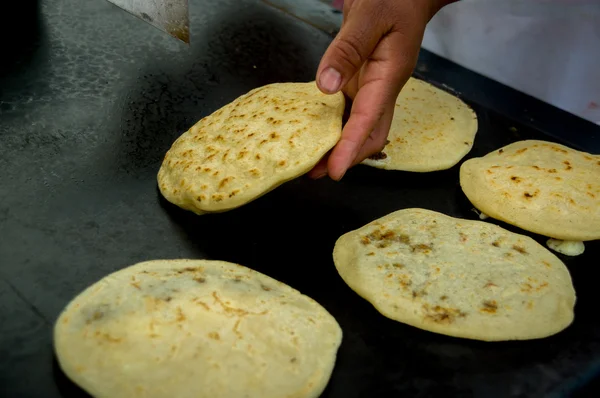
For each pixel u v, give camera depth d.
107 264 0.42
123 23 0.63
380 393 0.37
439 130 0.53
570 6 0.61
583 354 0.40
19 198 0.45
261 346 0.37
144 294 0.38
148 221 0.45
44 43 0.59
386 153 0.51
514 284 0.42
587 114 0.62
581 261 0.46
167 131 0.52
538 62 0.64
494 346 0.40
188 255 0.43
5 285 0.40
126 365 0.35
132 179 0.48
